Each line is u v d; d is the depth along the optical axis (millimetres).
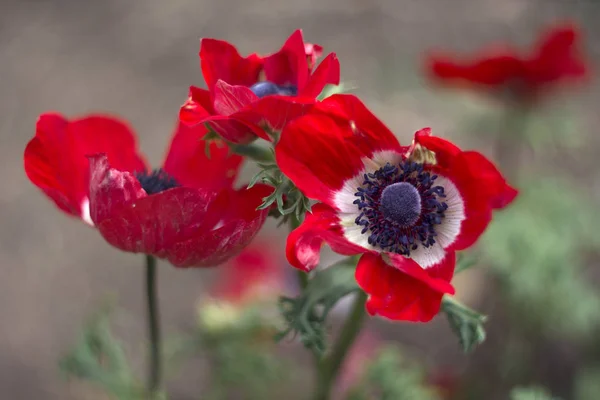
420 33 1440
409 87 1287
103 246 1086
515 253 803
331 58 517
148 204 523
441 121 1188
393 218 542
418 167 545
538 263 800
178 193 523
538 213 837
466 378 883
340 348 604
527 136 833
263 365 717
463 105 858
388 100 1256
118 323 958
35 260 1062
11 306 1001
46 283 1031
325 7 1525
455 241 540
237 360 712
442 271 540
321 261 833
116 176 528
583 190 1021
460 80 793
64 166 554
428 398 710
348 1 1536
